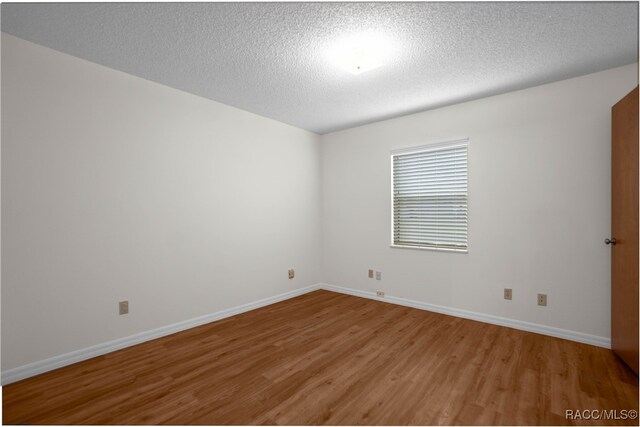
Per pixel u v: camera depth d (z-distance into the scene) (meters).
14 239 2.03
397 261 3.77
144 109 2.69
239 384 2.01
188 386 1.98
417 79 2.68
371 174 4.02
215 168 3.23
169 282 2.85
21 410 1.73
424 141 3.52
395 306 3.69
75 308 2.29
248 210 3.56
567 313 2.67
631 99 2.04
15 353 2.03
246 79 2.70
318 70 2.52
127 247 2.58
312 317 3.31
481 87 2.85
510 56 2.28
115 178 2.51
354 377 2.08
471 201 3.18
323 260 4.57
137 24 1.90
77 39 2.07
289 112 3.59
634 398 1.81
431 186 3.53
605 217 2.50
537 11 1.76
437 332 2.86
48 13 1.78
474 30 1.95
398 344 2.61
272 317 3.31
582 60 2.34
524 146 2.87
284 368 2.21
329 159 4.48
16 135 2.04
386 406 1.77
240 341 2.69
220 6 1.73
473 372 2.13
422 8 1.74
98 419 1.66
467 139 3.20
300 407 1.77
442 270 3.40
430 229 3.54
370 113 3.62
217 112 3.25
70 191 2.27
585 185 2.58
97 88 2.41
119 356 2.40
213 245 3.21
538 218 2.80
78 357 2.30
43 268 2.15
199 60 2.36
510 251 2.95
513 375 2.08
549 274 2.75
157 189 2.77
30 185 2.10
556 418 1.65
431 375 2.10
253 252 3.62
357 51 2.19
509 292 2.96
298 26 1.92
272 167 3.85
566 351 2.43
